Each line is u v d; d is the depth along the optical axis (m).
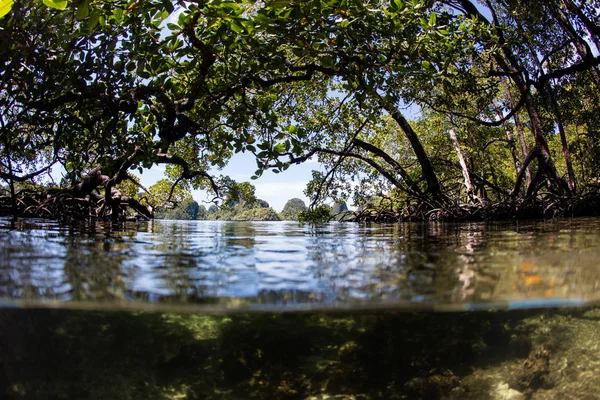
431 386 4.24
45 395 4.08
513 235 5.28
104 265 3.15
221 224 10.43
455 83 10.91
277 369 4.52
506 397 4.11
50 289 2.46
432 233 6.13
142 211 12.22
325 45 6.38
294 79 7.42
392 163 13.83
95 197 10.21
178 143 11.80
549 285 2.52
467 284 2.58
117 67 6.03
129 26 5.73
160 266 3.18
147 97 6.66
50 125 6.86
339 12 5.89
